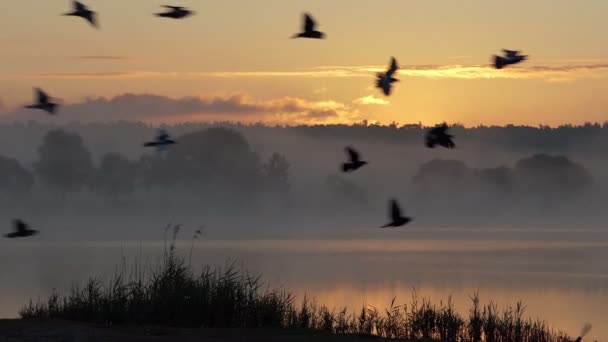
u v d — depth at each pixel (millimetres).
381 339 20969
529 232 165375
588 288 56719
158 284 23641
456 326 25625
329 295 48750
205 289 23250
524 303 46719
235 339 19562
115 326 20734
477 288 55812
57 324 20266
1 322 20469
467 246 113625
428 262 82125
